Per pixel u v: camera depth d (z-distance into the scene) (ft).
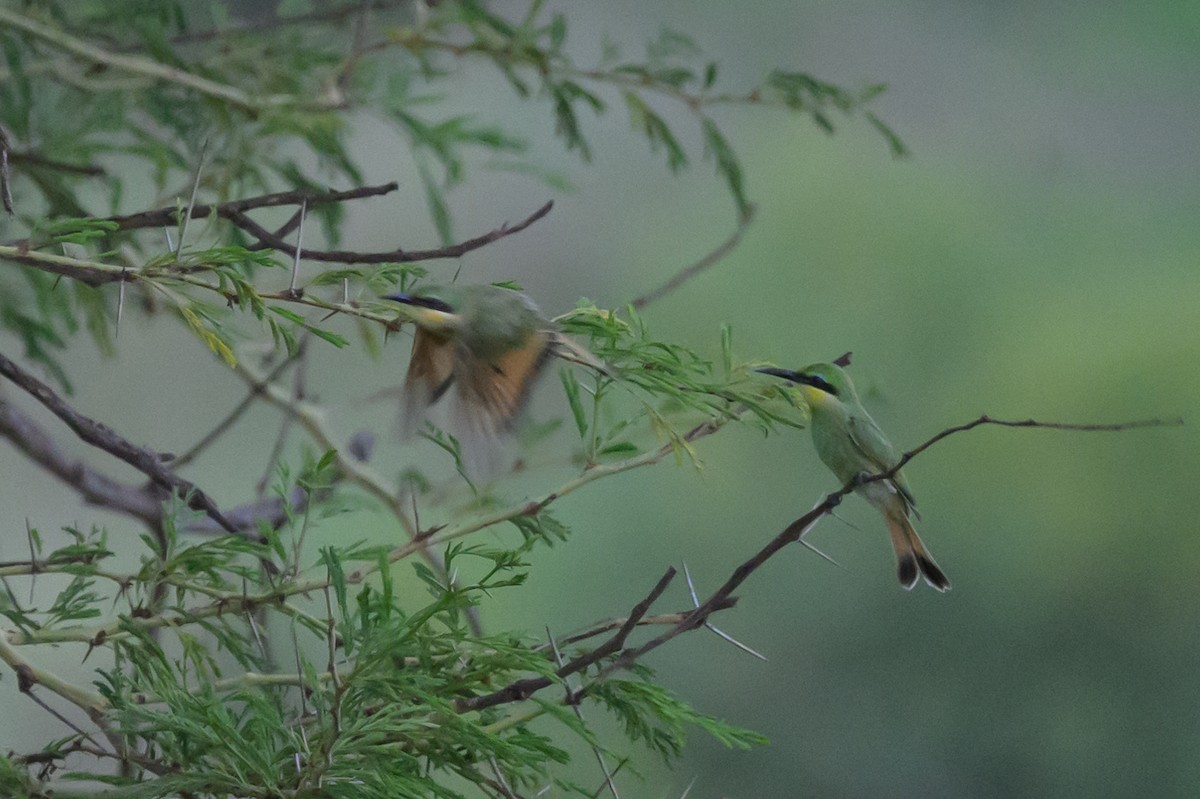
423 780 13.25
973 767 51.19
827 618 52.44
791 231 62.28
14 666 14.26
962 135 72.23
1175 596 53.26
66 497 40.24
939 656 53.01
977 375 59.36
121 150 20.29
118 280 13.37
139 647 14.96
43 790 13.64
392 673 13.44
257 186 20.93
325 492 19.53
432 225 57.41
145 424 44.32
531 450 19.26
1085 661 52.90
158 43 19.75
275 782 13.23
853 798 51.37
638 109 21.40
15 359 27.09
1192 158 71.82
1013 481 55.47
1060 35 73.92
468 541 23.35
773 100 21.59
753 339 60.44
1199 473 54.49
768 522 52.90
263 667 15.56
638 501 52.44
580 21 66.59
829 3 72.02
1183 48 72.64
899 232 63.21
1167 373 56.34
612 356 14.61
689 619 14.10
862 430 21.95
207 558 15.07
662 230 63.72
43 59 20.44
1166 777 51.90
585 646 15.42
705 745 50.11
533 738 13.83
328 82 21.63
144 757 14.29
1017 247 65.16
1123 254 66.39
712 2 70.13
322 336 13.33
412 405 13.91
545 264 62.08
